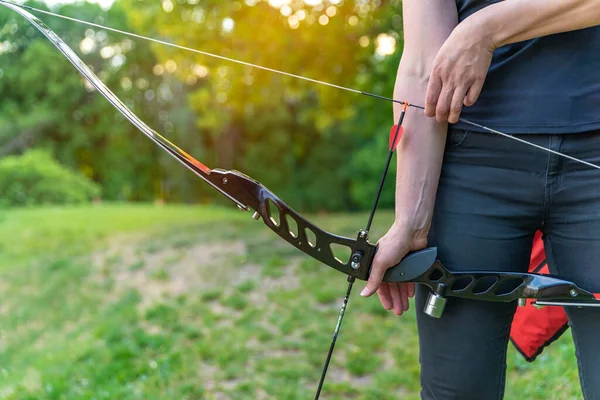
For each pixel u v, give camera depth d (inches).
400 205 42.3
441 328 43.3
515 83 40.5
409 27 43.4
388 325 154.7
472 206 42.0
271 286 197.9
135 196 798.5
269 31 279.7
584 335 41.9
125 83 786.2
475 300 42.4
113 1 753.0
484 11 38.5
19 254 268.4
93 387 133.4
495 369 43.6
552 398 98.1
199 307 183.8
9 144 722.2
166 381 131.3
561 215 40.9
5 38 740.0
